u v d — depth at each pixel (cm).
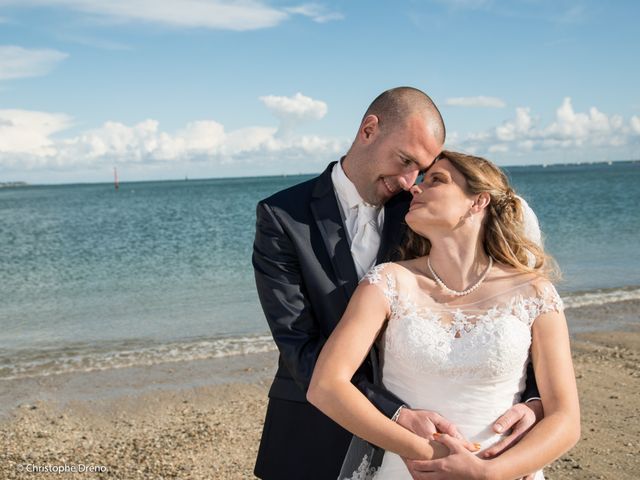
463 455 206
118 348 904
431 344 226
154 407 662
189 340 938
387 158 269
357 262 286
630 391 645
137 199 7838
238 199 6700
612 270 1480
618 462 475
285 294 275
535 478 231
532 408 228
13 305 1313
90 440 575
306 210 285
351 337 226
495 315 231
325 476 274
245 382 736
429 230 241
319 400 218
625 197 4688
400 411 223
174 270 1780
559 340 232
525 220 269
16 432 598
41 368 810
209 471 497
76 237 3020
